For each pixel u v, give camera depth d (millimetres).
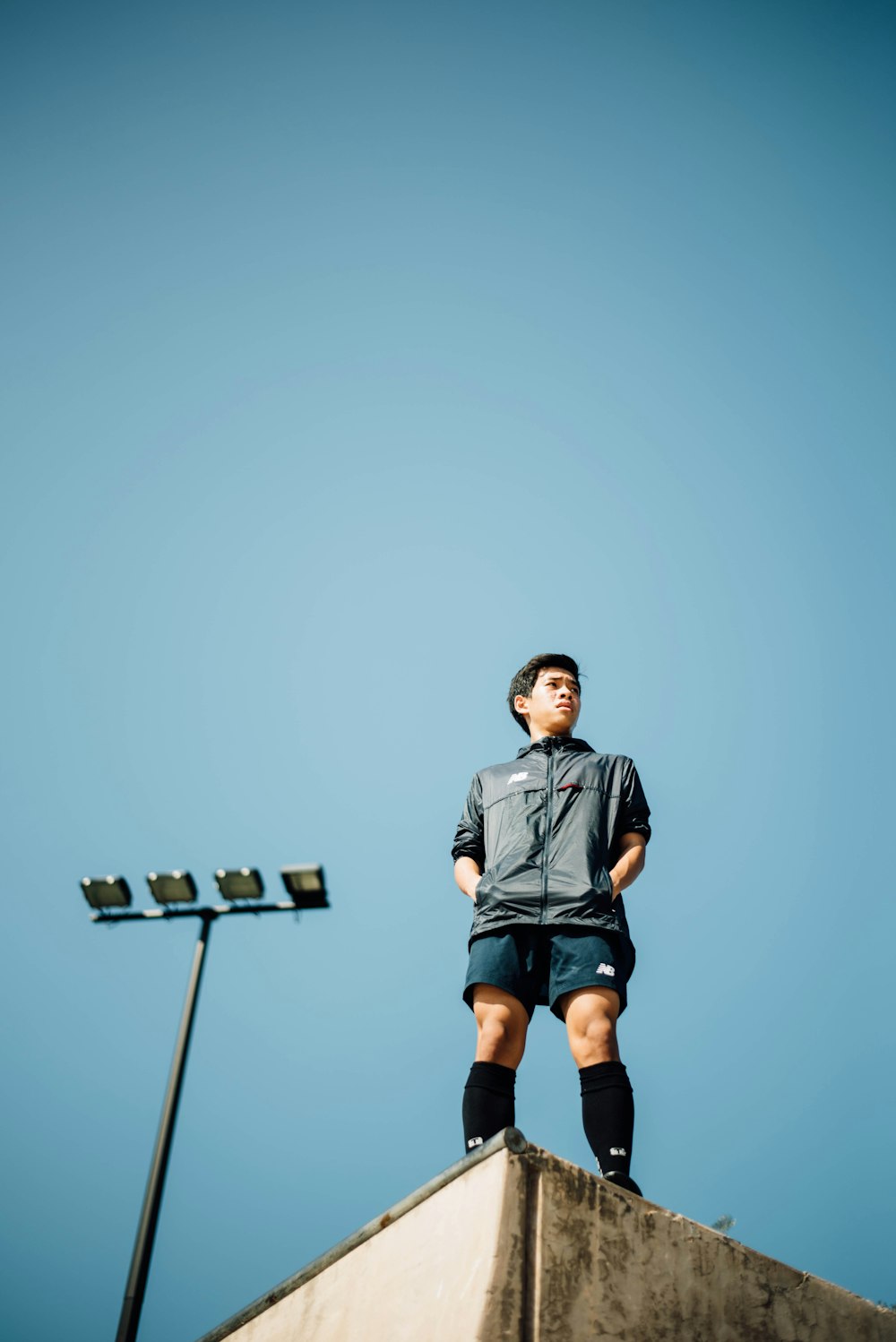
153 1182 8586
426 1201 2057
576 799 3248
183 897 10250
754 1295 1936
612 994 2744
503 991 2809
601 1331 1748
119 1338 7828
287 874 10031
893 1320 2031
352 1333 2031
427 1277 1886
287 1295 2420
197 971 9875
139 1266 8172
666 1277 1870
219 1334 2627
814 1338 1938
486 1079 2639
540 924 2885
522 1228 1782
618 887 3086
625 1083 2562
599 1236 1842
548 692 3824
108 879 10258
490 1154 1903
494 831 3271
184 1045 9391
